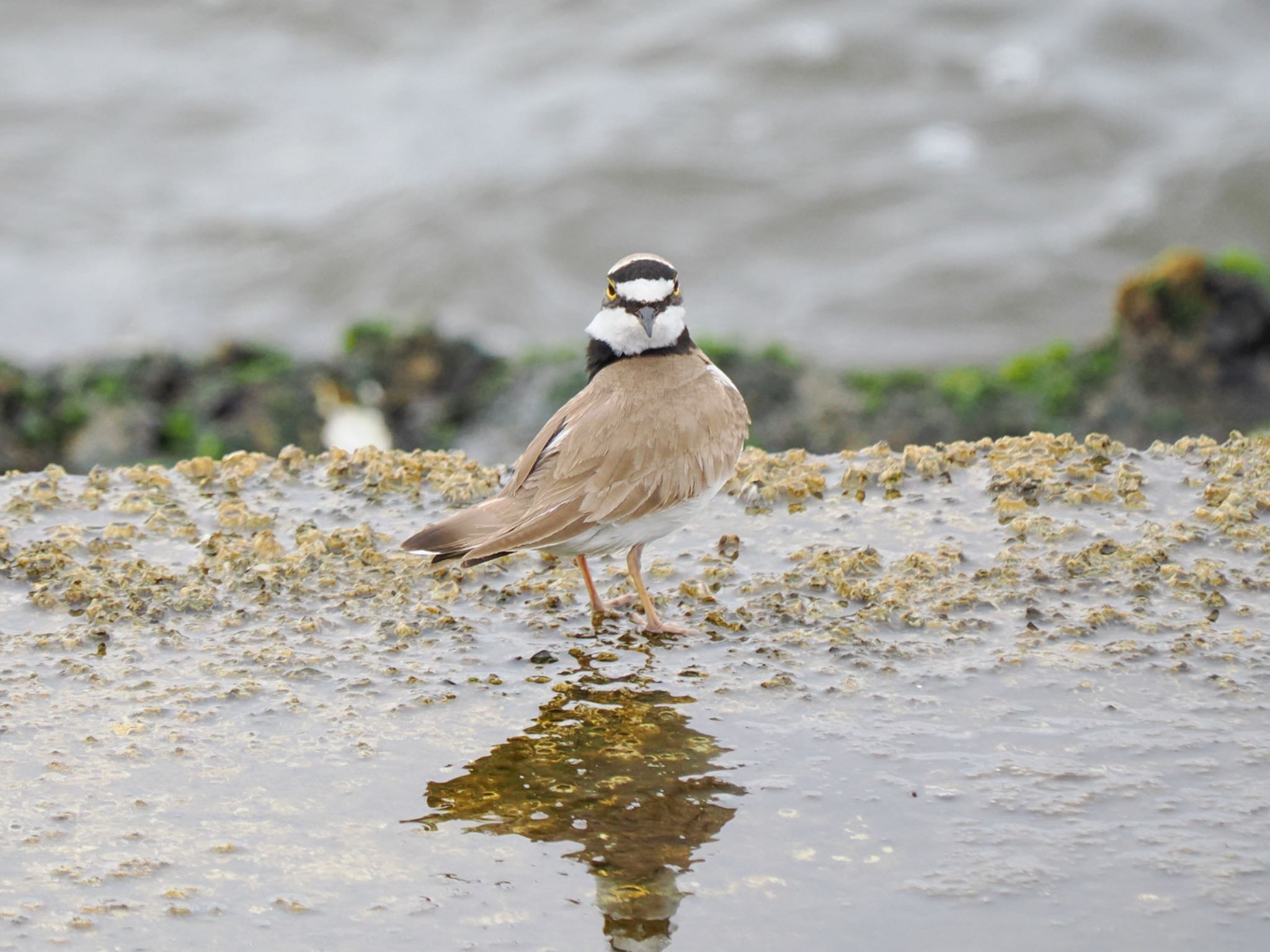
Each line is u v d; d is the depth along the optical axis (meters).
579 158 40.06
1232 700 8.93
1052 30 44.97
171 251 37.41
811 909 7.05
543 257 37.50
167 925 6.97
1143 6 45.12
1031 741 8.53
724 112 42.19
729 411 10.59
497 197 38.84
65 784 8.16
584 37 46.41
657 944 6.81
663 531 10.24
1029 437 13.16
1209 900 7.08
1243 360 22.70
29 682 9.34
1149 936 6.83
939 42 44.75
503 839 7.66
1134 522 11.50
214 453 23.05
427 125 42.38
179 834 7.71
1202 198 37.62
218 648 9.82
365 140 41.81
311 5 47.88
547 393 23.81
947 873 7.31
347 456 13.02
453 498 12.17
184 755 8.48
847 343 33.94
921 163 39.88
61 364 24.47
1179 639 9.62
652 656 9.74
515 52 45.75
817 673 9.41
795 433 22.56
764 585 10.66
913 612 10.14
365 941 6.86
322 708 9.03
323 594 10.62
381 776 8.27
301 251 37.47
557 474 9.90
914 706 8.97
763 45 44.81
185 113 43.16
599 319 10.90
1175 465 12.59
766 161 40.12
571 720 8.88
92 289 35.47
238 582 10.73
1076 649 9.59
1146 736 8.55
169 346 26.84
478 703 9.10
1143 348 22.94
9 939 6.86
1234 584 10.38
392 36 47.16
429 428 23.78
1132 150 39.88
